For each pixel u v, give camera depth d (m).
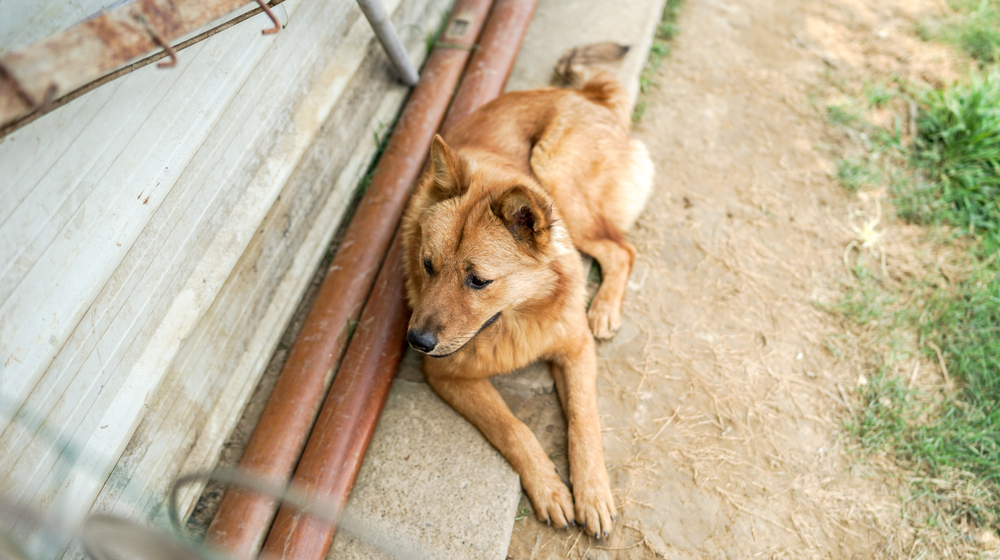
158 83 0.96
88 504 0.91
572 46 1.52
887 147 1.46
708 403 1.17
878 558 1.06
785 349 1.23
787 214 1.37
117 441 0.94
